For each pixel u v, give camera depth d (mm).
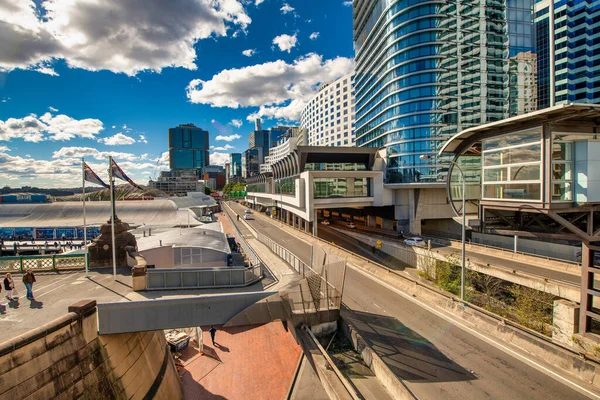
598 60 70062
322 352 11312
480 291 24516
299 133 122062
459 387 10023
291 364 16797
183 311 11977
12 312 11078
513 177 13547
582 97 70750
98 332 10789
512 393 9656
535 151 12320
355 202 44781
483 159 15531
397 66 47375
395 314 15820
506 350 12156
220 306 12477
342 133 91438
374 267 23812
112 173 16281
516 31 47656
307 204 41469
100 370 10383
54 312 11062
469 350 12273
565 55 71438
